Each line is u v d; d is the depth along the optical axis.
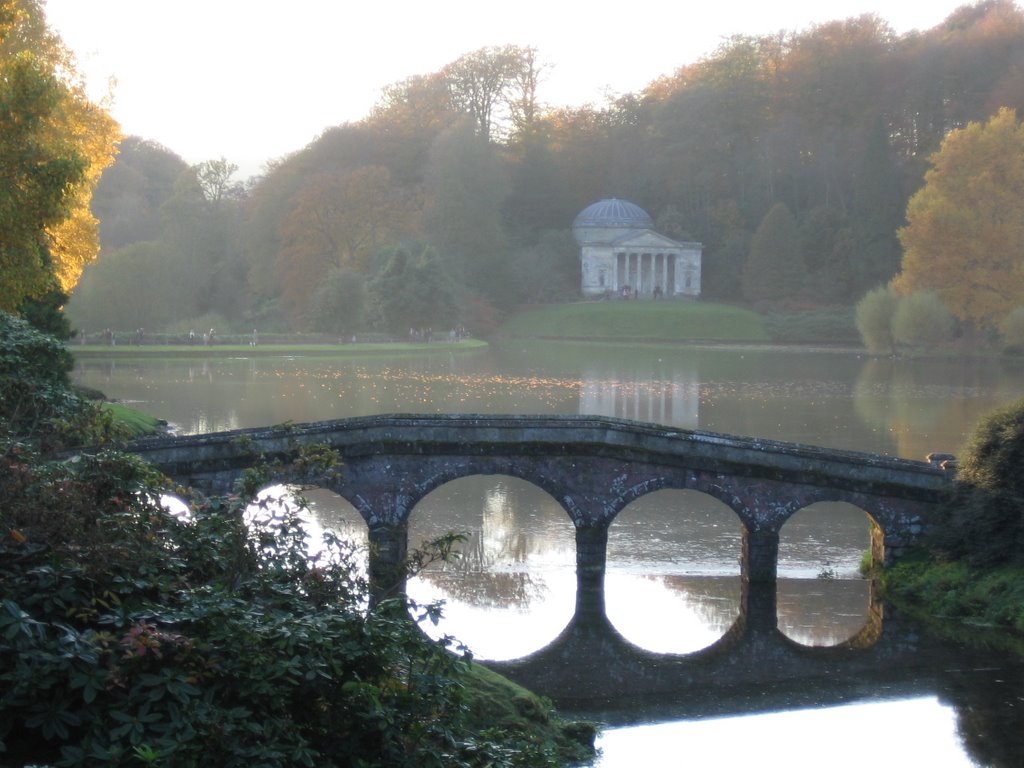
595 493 54.22
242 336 192.12
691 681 42.44
